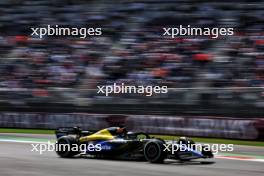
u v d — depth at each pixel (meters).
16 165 41.56
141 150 43.25
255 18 95.25
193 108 75.81
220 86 80.88
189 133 73.69
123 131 45.72
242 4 99.81
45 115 88.06
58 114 86.81
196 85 82.44
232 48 88.06
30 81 97.06
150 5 107.94
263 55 84.19
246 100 71.19
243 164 43.12
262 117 69.31
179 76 85.75
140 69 90.88
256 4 98.75
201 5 103.38
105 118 81.69
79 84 93.00
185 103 76.75
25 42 108.06
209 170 37.59
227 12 99.25
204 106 74.75
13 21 115.12
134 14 107.12
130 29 103.12
